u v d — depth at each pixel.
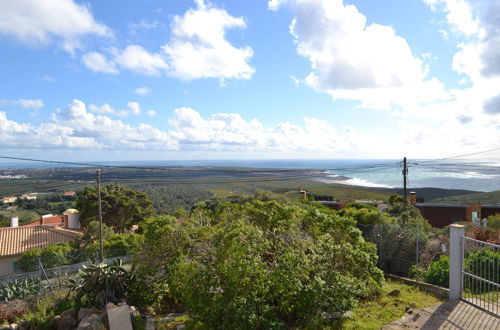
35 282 11.73
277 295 5.81
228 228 6.54
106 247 17.94
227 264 5.82
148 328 7.03
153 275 8.64
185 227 8.90
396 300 7.01
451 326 5.44
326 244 6.50
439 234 13.18
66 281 11.14
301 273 5.84
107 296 8.48
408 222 11.64
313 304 5.61
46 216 33.75
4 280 13.43
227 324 5.44
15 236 21.25
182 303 8.67
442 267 8.09
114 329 6.91
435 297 7.01
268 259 6.68
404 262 10.28
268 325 5.38
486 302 6.29
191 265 6.77
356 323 5.93
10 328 7.82
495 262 7.15
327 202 27.78
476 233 10.73
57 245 18.80
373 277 6.99
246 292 5.68
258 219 7.63
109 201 31.16
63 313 8.07
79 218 30.59
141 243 9.20
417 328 5.50
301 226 7.43
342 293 5.96
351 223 7.25
